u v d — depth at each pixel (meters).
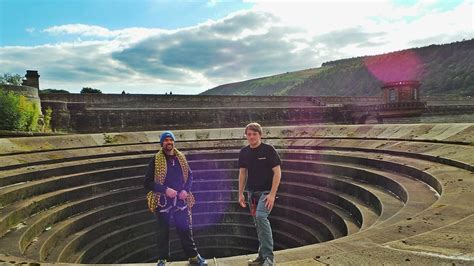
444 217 5.76
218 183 14.46
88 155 13.80
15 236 7.86
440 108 47.84
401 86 39.59
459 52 104.12
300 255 4.75
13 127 19.88
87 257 9.73
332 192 11.30
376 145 13.05
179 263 4.90
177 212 4.89
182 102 33.72
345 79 125.62
